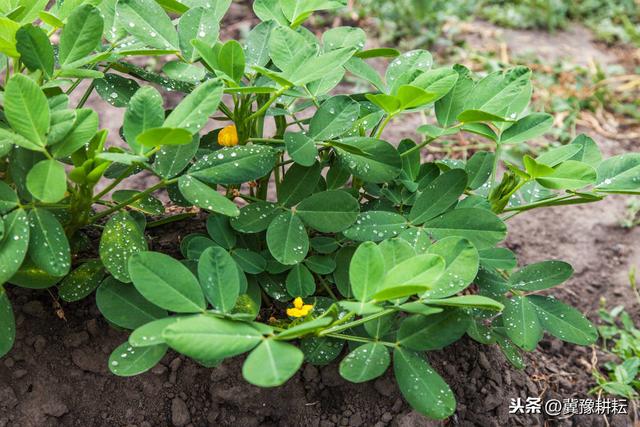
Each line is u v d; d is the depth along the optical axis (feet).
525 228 3.28
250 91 2.32
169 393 2.46
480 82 2.52
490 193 2.52
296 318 2.45
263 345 2.12
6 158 2.39
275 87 2.43
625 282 3.15
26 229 2.22
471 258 2.26
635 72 4.21
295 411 2.48
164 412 2.45
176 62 2.40
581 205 3.38
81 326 2.49
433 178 2.59
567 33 4.57
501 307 2.21
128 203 2.35
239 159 2.34
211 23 2.45
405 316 2.51
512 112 2.52
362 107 2.58
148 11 2.40
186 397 2.47
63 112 2.23
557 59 4.23
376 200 2.57
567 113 3.81
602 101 3.91
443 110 2.52
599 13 4.74
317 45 2.47
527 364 2.81
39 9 2.40
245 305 2.34
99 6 2.47
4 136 2.20
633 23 4.73
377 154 2.43
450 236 2.31
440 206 2.44
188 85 2.52
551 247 3.22
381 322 2.33
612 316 3.03
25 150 2.27
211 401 2.47
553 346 2.92
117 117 3.40
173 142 2.17
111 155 2.17
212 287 2.21
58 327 2.48
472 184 2.58
